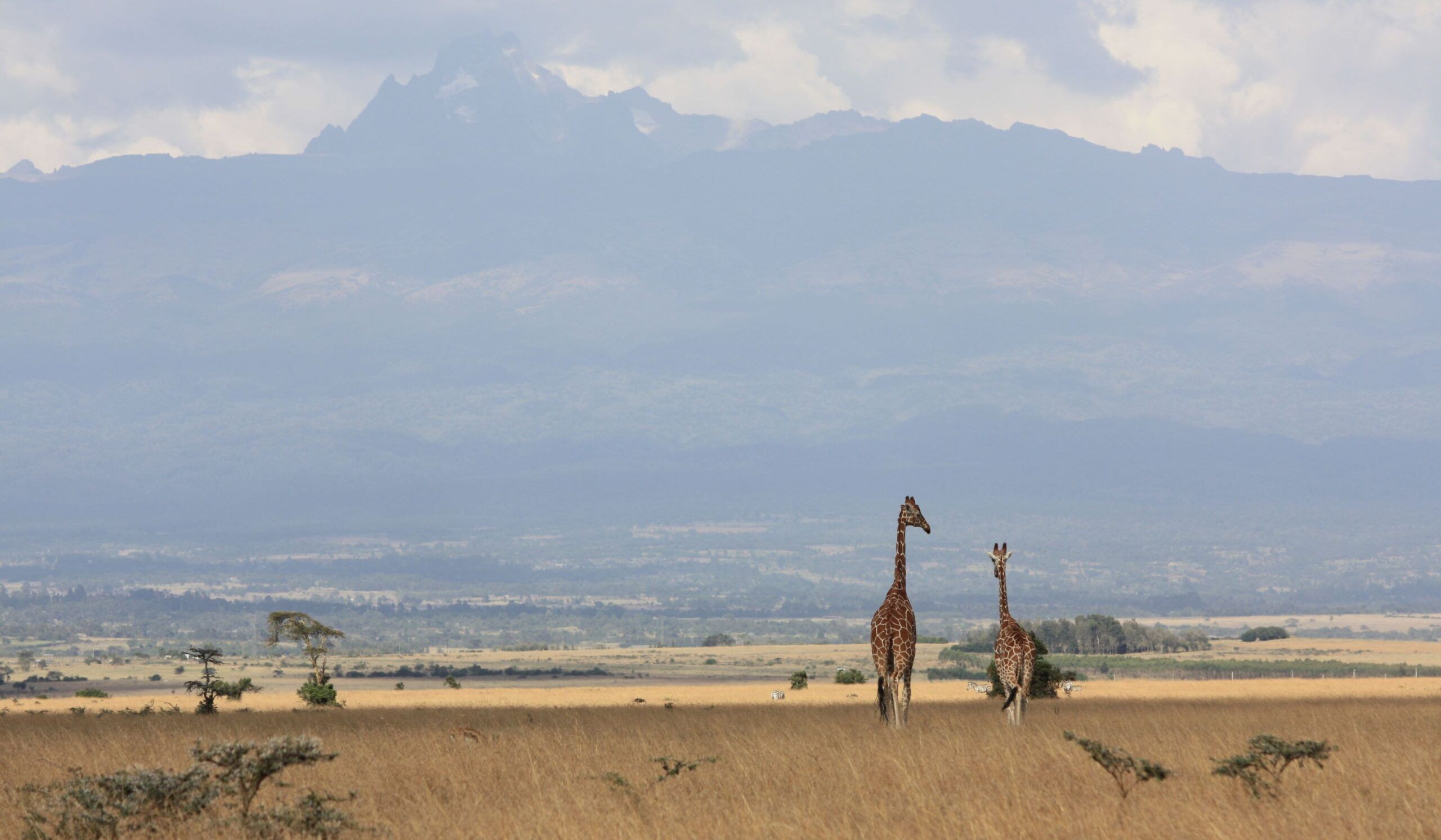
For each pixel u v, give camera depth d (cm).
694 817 4697
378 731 9462
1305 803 4694
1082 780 5444
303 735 4959
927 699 18212
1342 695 19100
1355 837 4188
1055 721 9688
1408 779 5166
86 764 6825
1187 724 9044
